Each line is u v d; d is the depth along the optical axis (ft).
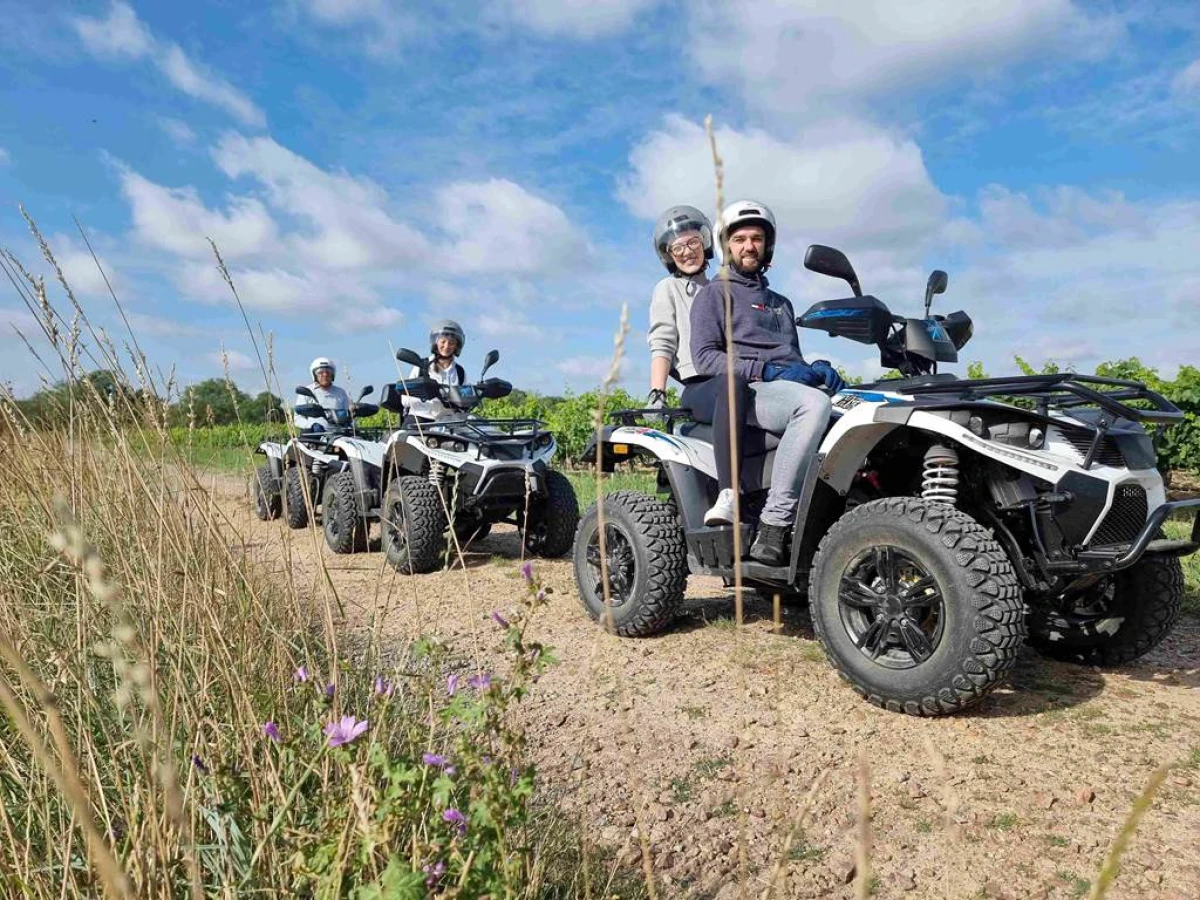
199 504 7.77
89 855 4.81
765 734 9.48
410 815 4.45
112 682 7.32
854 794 7.99
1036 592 10.11
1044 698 10.17
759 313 12.90
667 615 13.21
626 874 6.75
